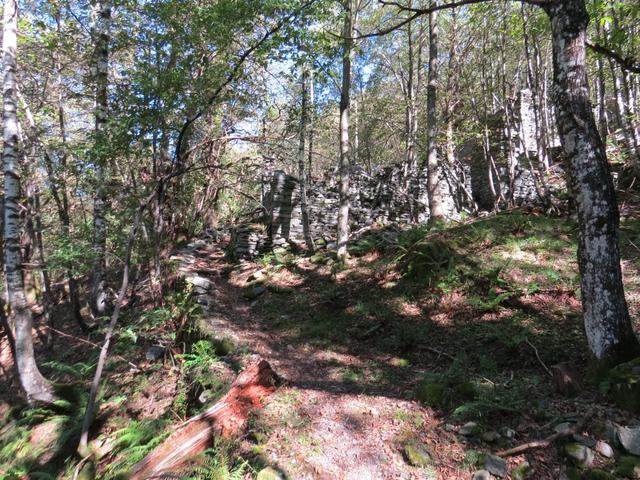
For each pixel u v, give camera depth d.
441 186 14.71
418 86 18.95
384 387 5.48
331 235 12.88
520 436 3.86
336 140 21.88
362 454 4.03
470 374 5.35
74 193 10.80
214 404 4.92
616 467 3.30
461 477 3.59
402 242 9.88
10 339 7.99
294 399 5.12
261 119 11.60
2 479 5.85
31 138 10.26
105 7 9.40
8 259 7.23
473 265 8.09
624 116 10.71
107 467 4.94
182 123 7.95
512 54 16.62
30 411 7.16
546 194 10.92
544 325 6.07
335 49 8.44
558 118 4.58
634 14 6.73
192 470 3.98
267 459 4.03
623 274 7.19
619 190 11.40
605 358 4.32
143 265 11.88
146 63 8.19
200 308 8.35
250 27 7.70
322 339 7.39
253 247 12.45
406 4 15.55
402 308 7.67
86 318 12.09
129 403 6.68
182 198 10.84
